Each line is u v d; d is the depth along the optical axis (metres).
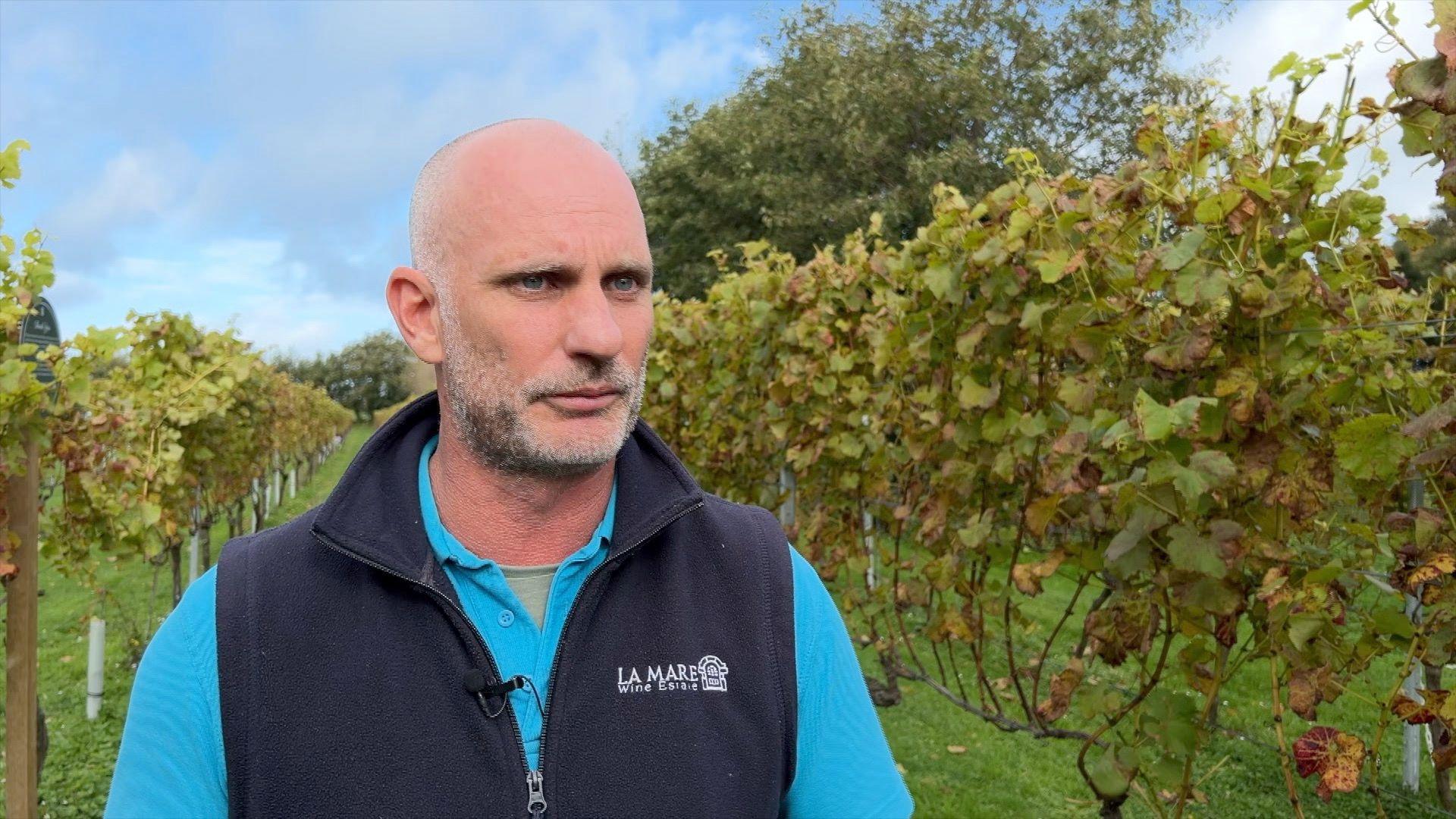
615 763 1.05
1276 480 2.19
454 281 1.04
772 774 1.11
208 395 6.60
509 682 1.05
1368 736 4.64
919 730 5.23
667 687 1.09
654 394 7.14
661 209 19.75
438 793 1.01
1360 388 2.27
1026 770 4.71
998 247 2.82
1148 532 2.21
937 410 3.45
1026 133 17.00
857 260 4.65
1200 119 2.36
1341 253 2.28
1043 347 2.82
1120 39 16.47
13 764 3.49
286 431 13.77
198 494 7.86
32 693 3.56
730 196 18.67
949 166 15.88
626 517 1.13
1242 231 2.20
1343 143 2.16
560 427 1.03
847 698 1.19
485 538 1.10
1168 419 2.08
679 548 1.16
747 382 5.90
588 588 1.09
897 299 3.80
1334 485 2.37
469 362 1.04
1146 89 16.89
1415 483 2.61
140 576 10.99
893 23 17.34
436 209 1.07
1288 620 2.11
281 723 1.02
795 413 5.18
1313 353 2.23
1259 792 4.21
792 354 5.16
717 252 6.55
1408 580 1.97
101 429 5.18
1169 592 2.41
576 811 1.03
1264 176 2.24
